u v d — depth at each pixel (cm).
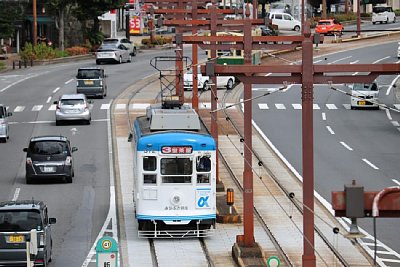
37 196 10106
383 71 5784
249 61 7544
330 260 7512
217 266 7462
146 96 17412
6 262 6838
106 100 17075
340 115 15788
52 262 7488
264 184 10650
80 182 10875
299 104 16838
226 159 11956
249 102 7412
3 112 13450
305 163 5778
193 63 11481
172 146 8350
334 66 5819
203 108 15800
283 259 7594
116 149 12769
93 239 8338
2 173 11375
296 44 7788
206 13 12581
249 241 7612
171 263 7556
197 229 8425
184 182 8375
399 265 7381
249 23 7512
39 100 17150
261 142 13300
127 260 7675
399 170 11475
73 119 14588
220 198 9838
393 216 4456
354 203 4412
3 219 6888
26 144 13200
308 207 5744
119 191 10412
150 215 8344
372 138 13750
